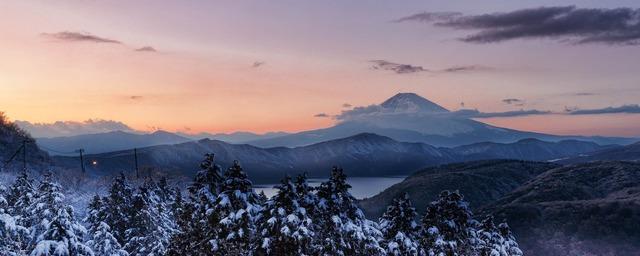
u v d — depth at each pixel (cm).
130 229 4112
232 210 2581
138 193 4381
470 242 3500
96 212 4228
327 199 2734
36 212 3045
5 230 2269
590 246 11625
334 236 2661
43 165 10338
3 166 8506
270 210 2575
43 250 2241
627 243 11475
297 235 2433
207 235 2709
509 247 3869
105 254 3491
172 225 4622
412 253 2998
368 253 2805
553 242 12044
